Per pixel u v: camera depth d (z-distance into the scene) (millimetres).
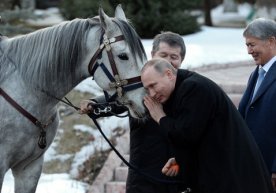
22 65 6738
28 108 6695
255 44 6617
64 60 6660
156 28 20453
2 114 6660
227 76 13844
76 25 6684
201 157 5703
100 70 6570
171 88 5770
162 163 6266
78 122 11398
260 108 6617
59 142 10922
